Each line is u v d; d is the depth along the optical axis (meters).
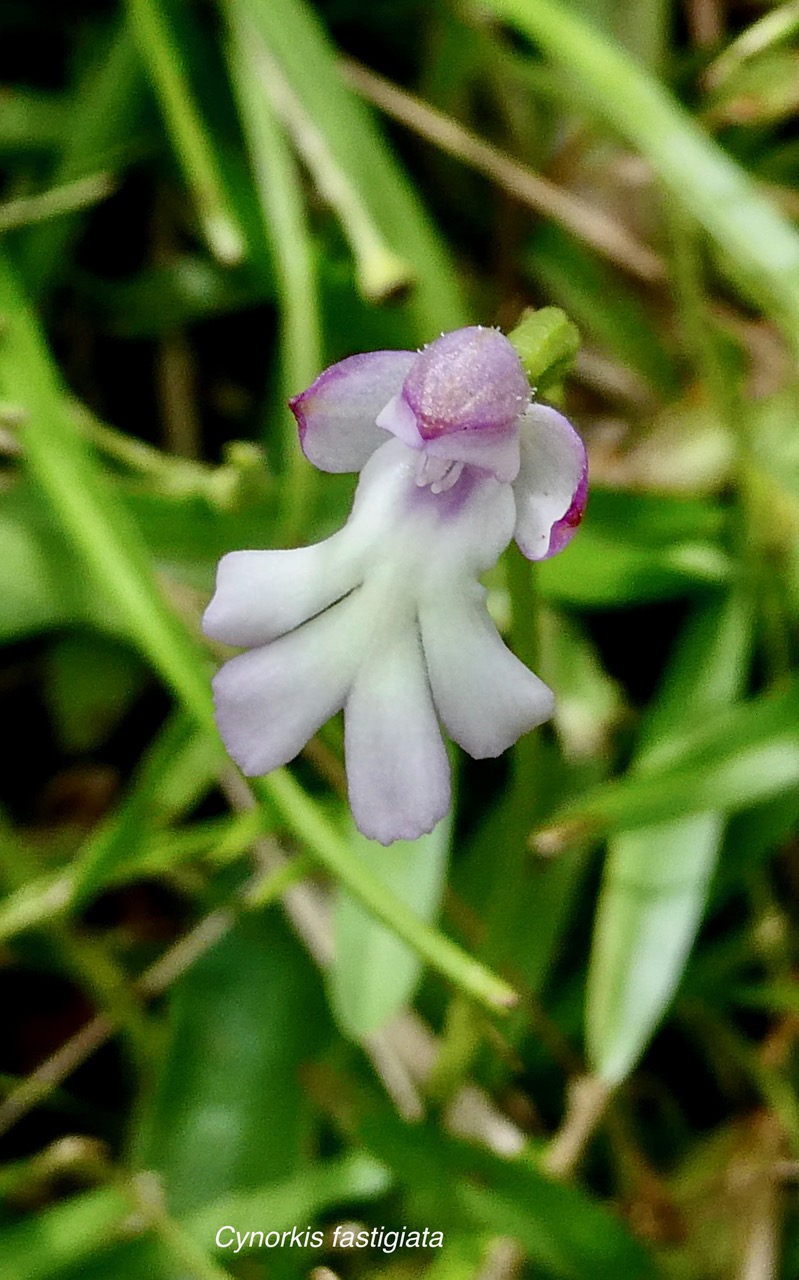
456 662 0.06
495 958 0.08
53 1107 0.09
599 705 0.09
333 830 0.07
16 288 0.08
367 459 0.06
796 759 0.08
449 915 0.08
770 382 0.09
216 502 0.08
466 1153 0.07
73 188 0.09
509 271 0.10
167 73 0.09
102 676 0.09
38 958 0.09
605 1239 0.07
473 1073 0.08
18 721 0.09
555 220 0.10
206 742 0.08
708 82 0.10
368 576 0.06
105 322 0.10
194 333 0.10
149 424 0.10
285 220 0.08
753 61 0.09
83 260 0.10
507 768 0.09
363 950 0.08
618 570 0.08
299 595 0.06
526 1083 0.08
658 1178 0.08
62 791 0.09
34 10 0.10
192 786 0.08
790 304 0.08
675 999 0.08
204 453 0.10
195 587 0.09
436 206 0.10
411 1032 0.08
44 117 0.09
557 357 0.06
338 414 0.06
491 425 0.06
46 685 0.09
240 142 0.09
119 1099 0.09
